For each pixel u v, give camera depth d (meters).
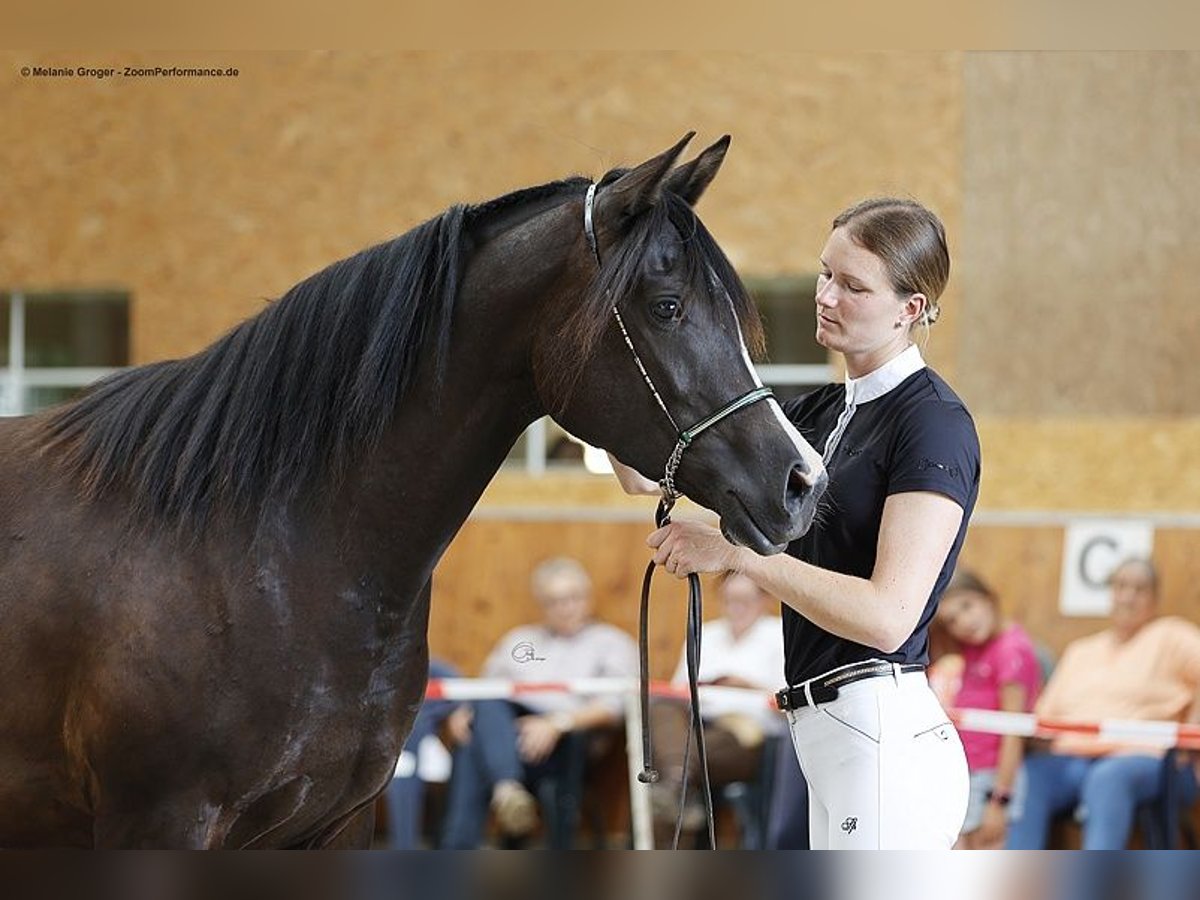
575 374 4.43
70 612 4.54
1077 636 11.49
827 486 4.47
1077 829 10.02
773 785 10.13
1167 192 13.02
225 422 4.62
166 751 4.45
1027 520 11.62
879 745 4.40
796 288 13.64
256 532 4.55
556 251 4.50
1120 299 13.05
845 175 13.38
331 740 4.59
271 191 13.98
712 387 4.32
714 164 4.52
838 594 4.25
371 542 4.61
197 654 4.45
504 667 10.98
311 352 4.66
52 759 4.65
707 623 11.55
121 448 4.70
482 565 12.12
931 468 4.36
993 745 9.93
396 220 13.90
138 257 14.09
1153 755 9.63
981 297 13.16
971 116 13.23
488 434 4.66
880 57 13.34
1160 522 11.42
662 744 10.27
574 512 12.06
